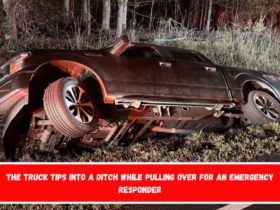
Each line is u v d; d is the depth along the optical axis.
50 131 3.84
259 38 14.28
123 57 4.31
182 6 22.94
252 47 12.59
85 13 16.22
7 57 8.62
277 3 17.06
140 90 4.08
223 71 5.24
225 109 5.50
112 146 4.25
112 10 20.28
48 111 3.43
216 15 22.48
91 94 3.88
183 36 14.10
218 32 15.35
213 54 12.01
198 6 22.78
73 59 3.88
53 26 12.15
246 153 4.17
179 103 4.32
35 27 11.45
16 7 10.46
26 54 3.80
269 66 11.56
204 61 5.25
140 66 4.29
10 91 3.45
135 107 4.04
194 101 4.46
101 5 20.59
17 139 3.99
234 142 4.62
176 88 4.39
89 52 4.13
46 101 3.45
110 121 4.28
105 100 3.86
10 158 3.96
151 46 4.90
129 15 21.27
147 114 4.45
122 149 4.18
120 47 4.29
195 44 12.82
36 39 10.16
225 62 11.59
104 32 15.44
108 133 4.41
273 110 5.61
